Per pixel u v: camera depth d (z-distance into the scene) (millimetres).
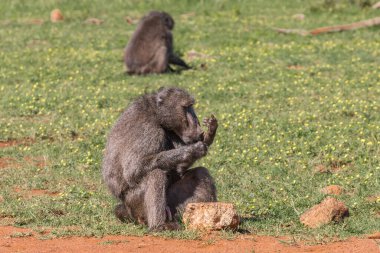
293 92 21656
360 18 34625
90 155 16359
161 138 10844
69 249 10141
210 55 27250
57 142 17766
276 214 12391
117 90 22531
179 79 23844
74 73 24875
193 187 11102
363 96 21016
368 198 13375
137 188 10828
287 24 33594
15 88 22969
